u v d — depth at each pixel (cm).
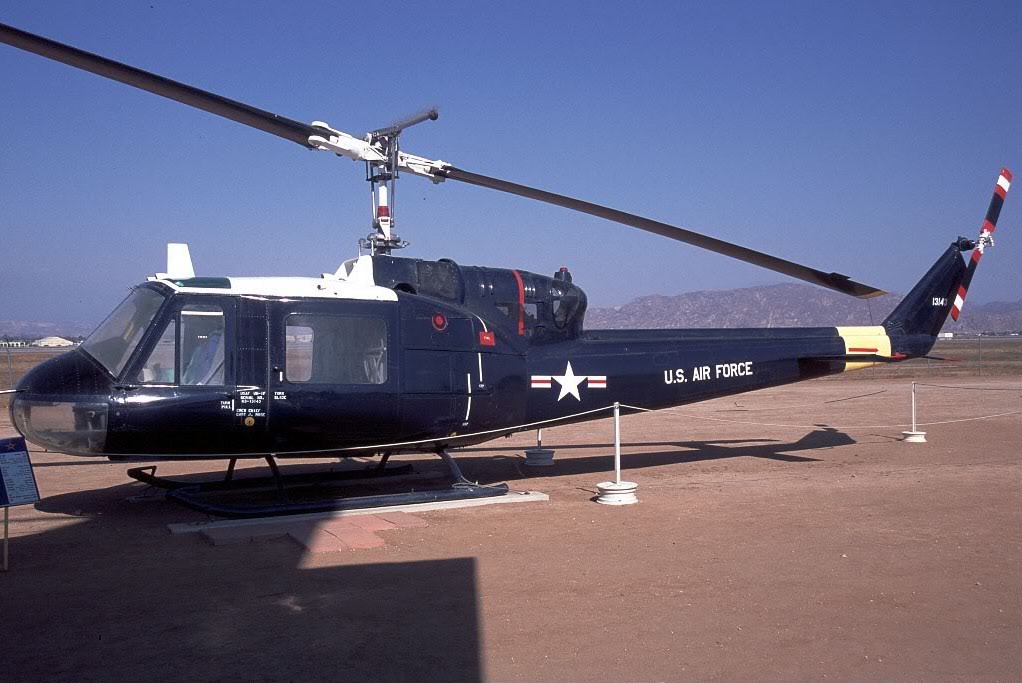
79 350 919
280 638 565
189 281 927
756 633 571
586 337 1170
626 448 1611
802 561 748
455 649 544
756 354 1274
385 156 945
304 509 944
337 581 696
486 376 1049
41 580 707
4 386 3241
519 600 642
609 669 511
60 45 624
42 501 1088
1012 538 830
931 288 1438
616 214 927
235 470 1361
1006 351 7750
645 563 744
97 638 568
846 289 934
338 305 961
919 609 620
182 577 713
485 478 1245
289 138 862
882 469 1293
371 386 962
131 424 866
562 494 1095
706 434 1842
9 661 528
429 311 1016
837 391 3088
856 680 494
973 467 1301
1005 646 547
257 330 922
